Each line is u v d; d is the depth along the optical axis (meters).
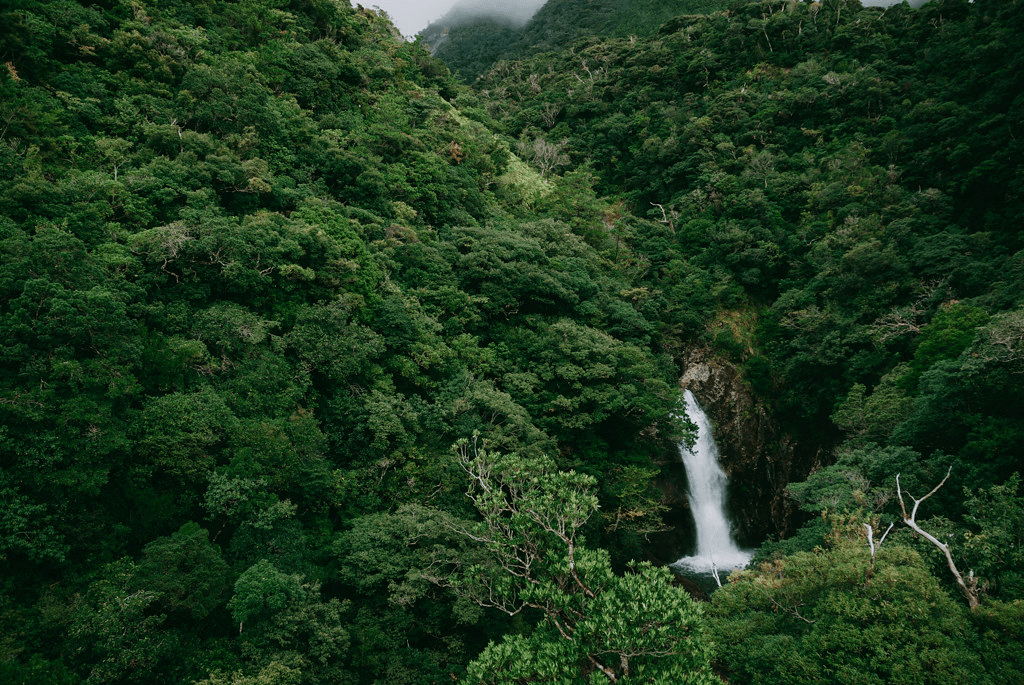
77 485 18.84
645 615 13.93
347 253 33.19
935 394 28.28
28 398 18.42
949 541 19.62
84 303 20.52
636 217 68.38
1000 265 42.62
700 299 55.53
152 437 21.28
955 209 51.78
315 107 47.69
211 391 24.25
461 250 42.59
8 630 16.47
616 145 79.88
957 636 14.86
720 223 60.81
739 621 17.98
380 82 58.78
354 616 23.39
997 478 24.00
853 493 24.58
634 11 131.75
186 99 36.41
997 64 57.97
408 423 29.66
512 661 14.41
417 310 35.00
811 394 48.81
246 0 52.19
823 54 75.69
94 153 30.48
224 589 20.33
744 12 86.69
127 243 25.91
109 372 20.75
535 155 74.75
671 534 44.59
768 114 70.44
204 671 17.81
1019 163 47.81
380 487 27.84
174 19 43.31
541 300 39.75
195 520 22.73
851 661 14.77
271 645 19.44
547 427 35.28
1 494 17.38
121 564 18.92
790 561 18.42
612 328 44.28
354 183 40.94
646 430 41.31
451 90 75.69
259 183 32.53
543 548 17.50
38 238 20.97
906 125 61.03
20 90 29.38
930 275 45.38
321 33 59.59
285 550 22.80
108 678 16.27
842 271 49.50
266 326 27.77
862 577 16.42
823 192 57.69
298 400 28.27
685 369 53.09
